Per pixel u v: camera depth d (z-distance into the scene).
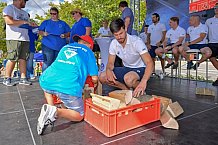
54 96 2.08
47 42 3.71
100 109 1.53
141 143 1.38
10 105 2.25
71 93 1.60
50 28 3.70
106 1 12.02
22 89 3.12
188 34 4.38
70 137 1.47
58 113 1.54
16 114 1.96
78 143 1.38
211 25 3.88
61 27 3.78
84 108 1.77
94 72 1.75
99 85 2.44
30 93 2.84
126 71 2.36
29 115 1.93
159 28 4.73
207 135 1.50
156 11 5.76
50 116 1.48
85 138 1.46
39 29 3.71
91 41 1.89
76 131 1.57
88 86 1.97
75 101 1.65
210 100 2.53
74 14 3.72
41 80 1.70
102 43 3.18
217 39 3.76
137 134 1.53
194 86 3.61
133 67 2.36
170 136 1.49
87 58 1.73
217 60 3.88
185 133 1.54
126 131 1.57
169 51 4.49
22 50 3.42
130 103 1.61
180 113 1.94
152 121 1.74
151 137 1.47
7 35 3.24
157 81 4.23
